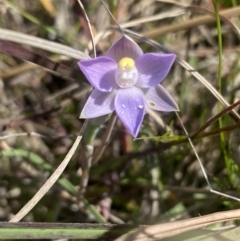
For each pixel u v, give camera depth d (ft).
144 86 0.64
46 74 0.96
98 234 0.64
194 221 0.64
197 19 0.81
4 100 0.93
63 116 0.91
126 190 0.86
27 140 0.91
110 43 0.86
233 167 0.77
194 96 0.92
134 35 0.76
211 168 0.84
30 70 0.89
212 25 0.93
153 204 0.82
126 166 0.86
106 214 0.83
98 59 0.62
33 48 0.91
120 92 0.64
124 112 0.63
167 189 0.82
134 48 0.63
